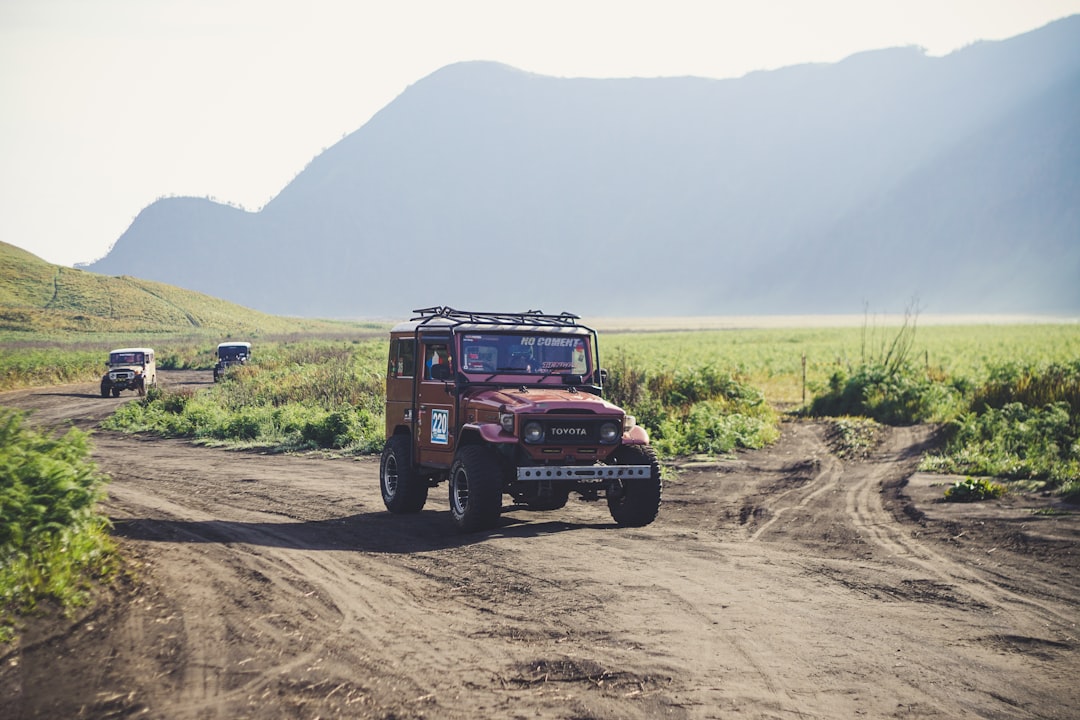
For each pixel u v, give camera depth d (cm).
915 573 968
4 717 582
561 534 1184
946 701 611
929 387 2909
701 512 1373
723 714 588
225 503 1520
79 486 997
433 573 973
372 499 1570
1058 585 913
